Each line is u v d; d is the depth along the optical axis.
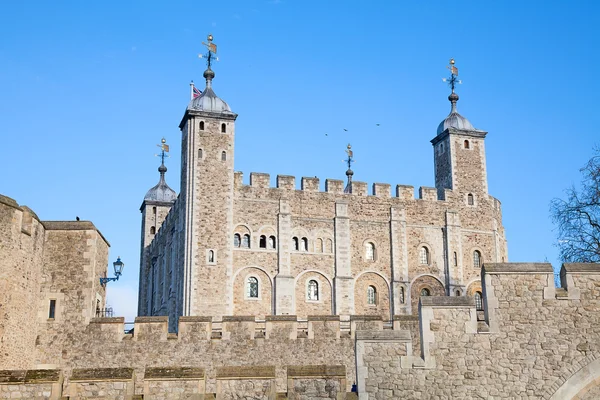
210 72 58.91
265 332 29.19
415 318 29.72
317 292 56.69
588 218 33.78
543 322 18.28
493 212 62.97
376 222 59.31
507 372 18.00
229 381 18.05
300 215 57.53
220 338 28.72
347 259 57.66
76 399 17.94
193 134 55.91
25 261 24.31
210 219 54.69
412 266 59.22
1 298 22.48
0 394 17.83
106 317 26.91
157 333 28.02
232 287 54.34
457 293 59.50
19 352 23.98
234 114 56.75
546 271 18.55
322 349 29.30
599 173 34.06
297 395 17.97
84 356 26.33
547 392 17.88
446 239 60.59
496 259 61.88
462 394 17.89
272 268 55.84
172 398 18.03
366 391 17.97
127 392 18.05
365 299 57.59
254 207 56.47
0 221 22.73
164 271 62.94
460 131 63.44
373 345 18.23
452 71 66.75
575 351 18.08
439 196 62.75
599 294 18.39
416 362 18.11
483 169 63.41
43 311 26.17
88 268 26.67
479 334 18.22
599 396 17.84
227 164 56.00
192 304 52.88
